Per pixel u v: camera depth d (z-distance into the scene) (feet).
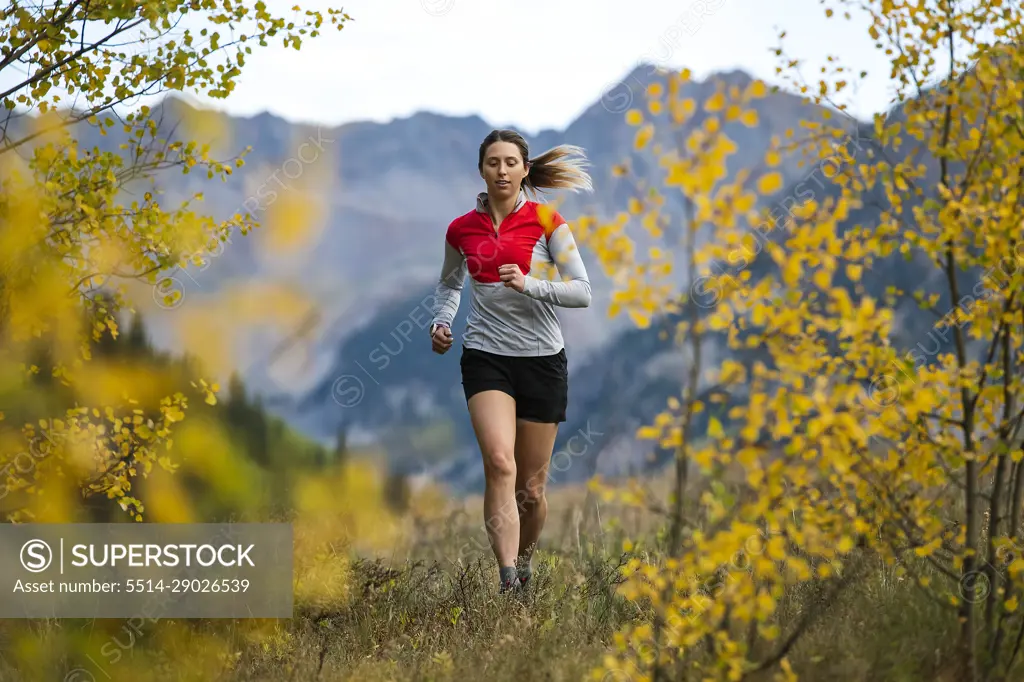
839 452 19.95
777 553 20.51
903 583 29.58
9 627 24.30
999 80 23.48
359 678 27.37
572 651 28.07
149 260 27.09
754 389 19.22
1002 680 23.56
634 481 20.25
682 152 18.17
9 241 18.76
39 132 25.90
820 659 23.17
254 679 28.02
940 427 23.21
